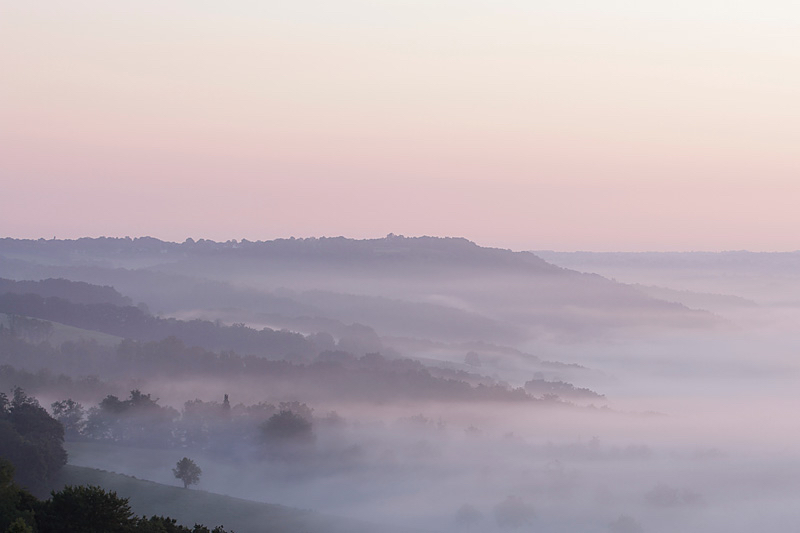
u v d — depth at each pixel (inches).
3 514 2891.2
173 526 3260.3
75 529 2952.8
